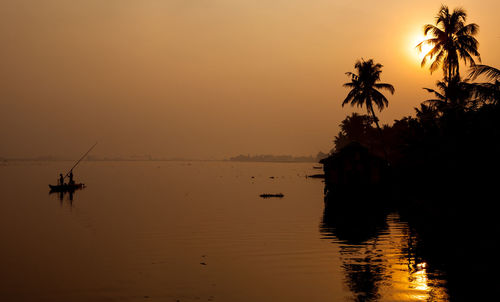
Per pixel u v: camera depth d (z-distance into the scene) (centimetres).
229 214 3966
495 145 2847
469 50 4497
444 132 3403
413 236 2741
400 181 5203
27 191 6819
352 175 5084
